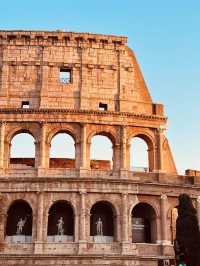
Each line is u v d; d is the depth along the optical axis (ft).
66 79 304.91
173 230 330.34
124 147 294.87
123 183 284.61
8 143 290.15
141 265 273.95
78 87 302.86
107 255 271.08
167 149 322.96
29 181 279.08
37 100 298.35
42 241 271.49
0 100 296.71
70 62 305.94
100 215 290.35
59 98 299.38
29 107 296.92
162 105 310.04
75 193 280.31
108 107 302.25
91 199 280.51
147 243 285.84
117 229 278.87
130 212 282.15
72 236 278.46
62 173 285.84
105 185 282.77
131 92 308.60
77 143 292.61
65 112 293.84
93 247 274.36
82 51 308.40
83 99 300.20
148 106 309.42
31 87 300.40
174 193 293.23
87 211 278.26
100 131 296.30
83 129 293.23
